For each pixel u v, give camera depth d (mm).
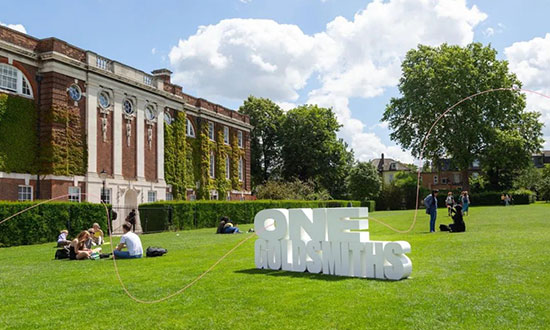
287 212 11508
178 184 43031
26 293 9227
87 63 32781
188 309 7684
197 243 19328
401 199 73312
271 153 71812
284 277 10320
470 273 9750
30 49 30156
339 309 7305
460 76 53281
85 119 32500
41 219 22703
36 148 29859
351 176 77000
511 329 6113
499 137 53938
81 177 31766
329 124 71375
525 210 38156
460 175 97562
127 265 13086
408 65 59250
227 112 54406
